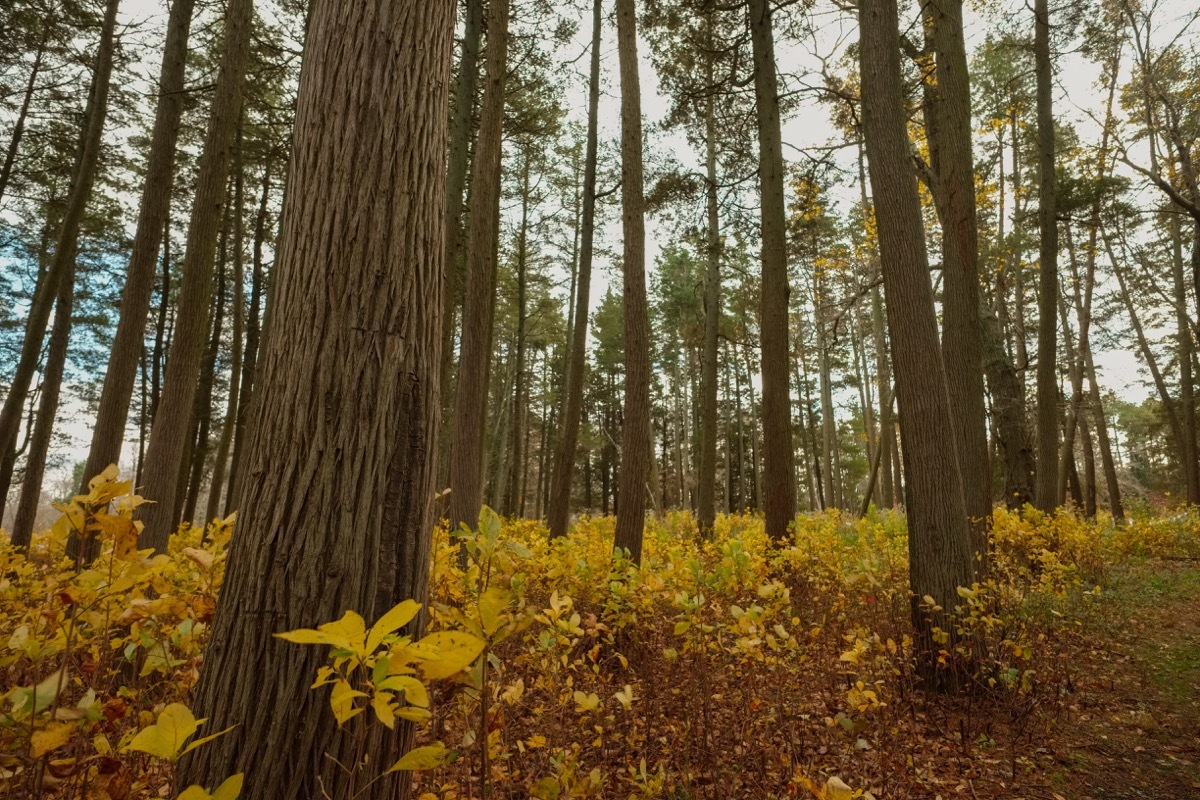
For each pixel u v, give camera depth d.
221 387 18.08
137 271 5.52
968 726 3.72
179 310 5.22
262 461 1.59
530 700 3.14
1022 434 10.91
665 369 32.03
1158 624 6.08
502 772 2.19
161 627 2.24
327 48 1.82
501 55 7.20
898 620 4.47
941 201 6.39
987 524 6.02
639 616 3.76
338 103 1.77
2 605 3.10
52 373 9.70
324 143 1.75
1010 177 14.74
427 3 1.93
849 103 8.73
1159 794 3.15
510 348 23.88
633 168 6.47
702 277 19.47
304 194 1.74
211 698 1.46
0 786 1.55
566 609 2.62
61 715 1.30
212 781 1.40
